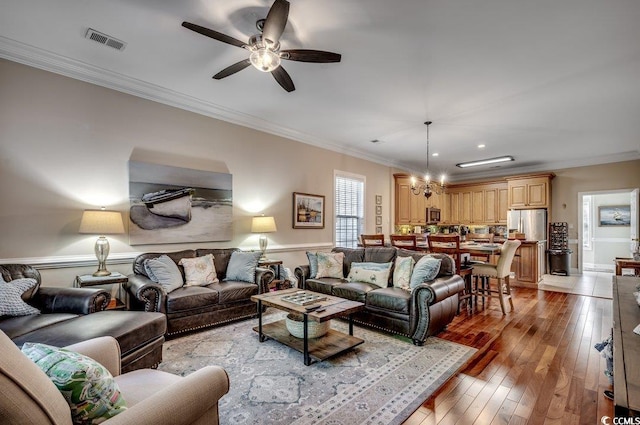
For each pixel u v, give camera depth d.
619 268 4.68
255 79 3.42
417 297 3.05
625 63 2.97
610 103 3.91
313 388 2.22
